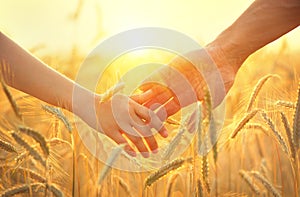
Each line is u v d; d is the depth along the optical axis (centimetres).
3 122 118
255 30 125
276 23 124
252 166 139
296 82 125
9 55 110
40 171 115
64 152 123
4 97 124
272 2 123
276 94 125
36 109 123
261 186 125
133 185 120
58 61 169
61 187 115
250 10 126
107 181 115
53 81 113
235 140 124
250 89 132
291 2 121
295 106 110
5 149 108
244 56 127
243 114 124
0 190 110
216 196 110
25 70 111
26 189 105
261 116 114
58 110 108
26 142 100
